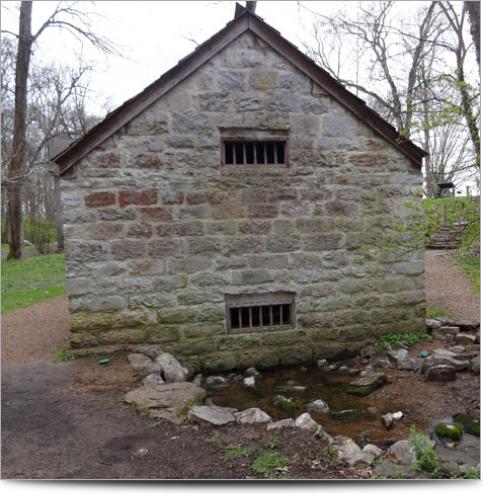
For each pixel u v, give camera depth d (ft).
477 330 22.27
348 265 20.99
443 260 41.39
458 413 14.38
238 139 19.45
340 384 18.63
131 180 18.57
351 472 10.43
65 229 18.13
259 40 19.27
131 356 18.19
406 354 19.90
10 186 49.85
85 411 13.76
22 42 48.88
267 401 17.10
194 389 15.23
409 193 21.38
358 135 20.62
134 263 18.81
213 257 19.51
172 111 18.75
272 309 20.93
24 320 27.07
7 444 11.83
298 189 20.15
